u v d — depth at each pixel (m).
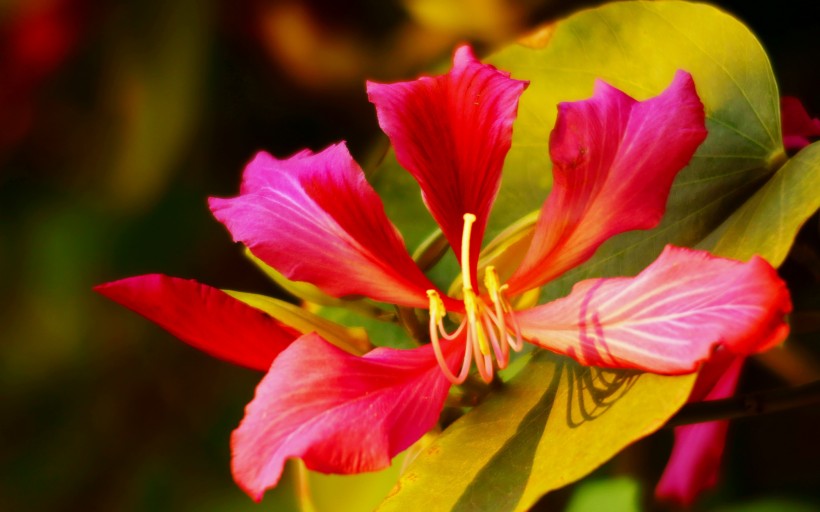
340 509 0.77
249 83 0.82
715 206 0.72
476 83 0.69
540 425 0.69
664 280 0.67
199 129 0.82
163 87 0.79
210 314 0.69
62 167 0.82
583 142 0.69
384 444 0.67
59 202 0.82
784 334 0.65
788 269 0.75
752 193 0.71
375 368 0.68
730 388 0.74
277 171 0.71
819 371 0.79
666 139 0.69
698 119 0.69
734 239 0.69
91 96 0.80
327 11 0.82
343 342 0.70
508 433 0.69
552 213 0.70
